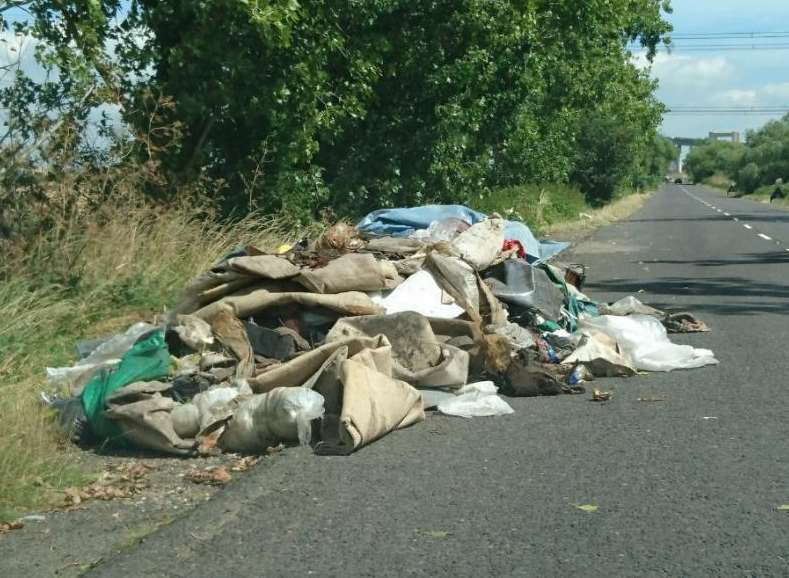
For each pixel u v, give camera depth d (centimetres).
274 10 1409
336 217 1809
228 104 1523
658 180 14750
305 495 575
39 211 1139
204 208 1426
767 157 12369
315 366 737
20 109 1209
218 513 546
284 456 655
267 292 855
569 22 2688
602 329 981
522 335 927
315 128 1631
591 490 577
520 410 784
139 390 689
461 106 2042
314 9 1573
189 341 795
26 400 702
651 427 725
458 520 530
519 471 617
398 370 787
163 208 1288
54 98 1270
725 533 505
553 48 2683
